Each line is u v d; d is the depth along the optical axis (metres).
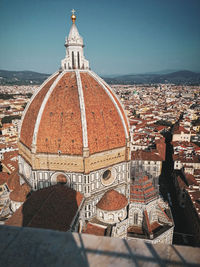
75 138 78.94
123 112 98.12
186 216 118.94
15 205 84.44
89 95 84.25
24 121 96.19
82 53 95.69
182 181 135.12
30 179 89.69
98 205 79.50
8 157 167.25
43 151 81.19
